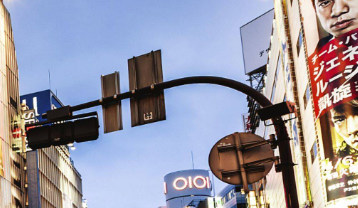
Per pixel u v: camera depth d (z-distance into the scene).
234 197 163.88
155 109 14.85
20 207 112.94
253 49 101.81
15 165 112.31
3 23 115.19
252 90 14.12
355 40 51.38
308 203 60.56
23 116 122.62
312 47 55.16
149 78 14.99
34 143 15.52
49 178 132.75
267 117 13.81
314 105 54.50
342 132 51.12
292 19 62.41
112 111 15.27
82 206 171.50
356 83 50.56
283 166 13.66
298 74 61.88
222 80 14.27
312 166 58.56
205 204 181.38
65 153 152.75
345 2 52.84
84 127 15.41
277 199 85.94
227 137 14.09
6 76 112.56
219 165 13.92
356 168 50.03
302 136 62.25
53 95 154.50
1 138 105.12
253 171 13.78
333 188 51.41
